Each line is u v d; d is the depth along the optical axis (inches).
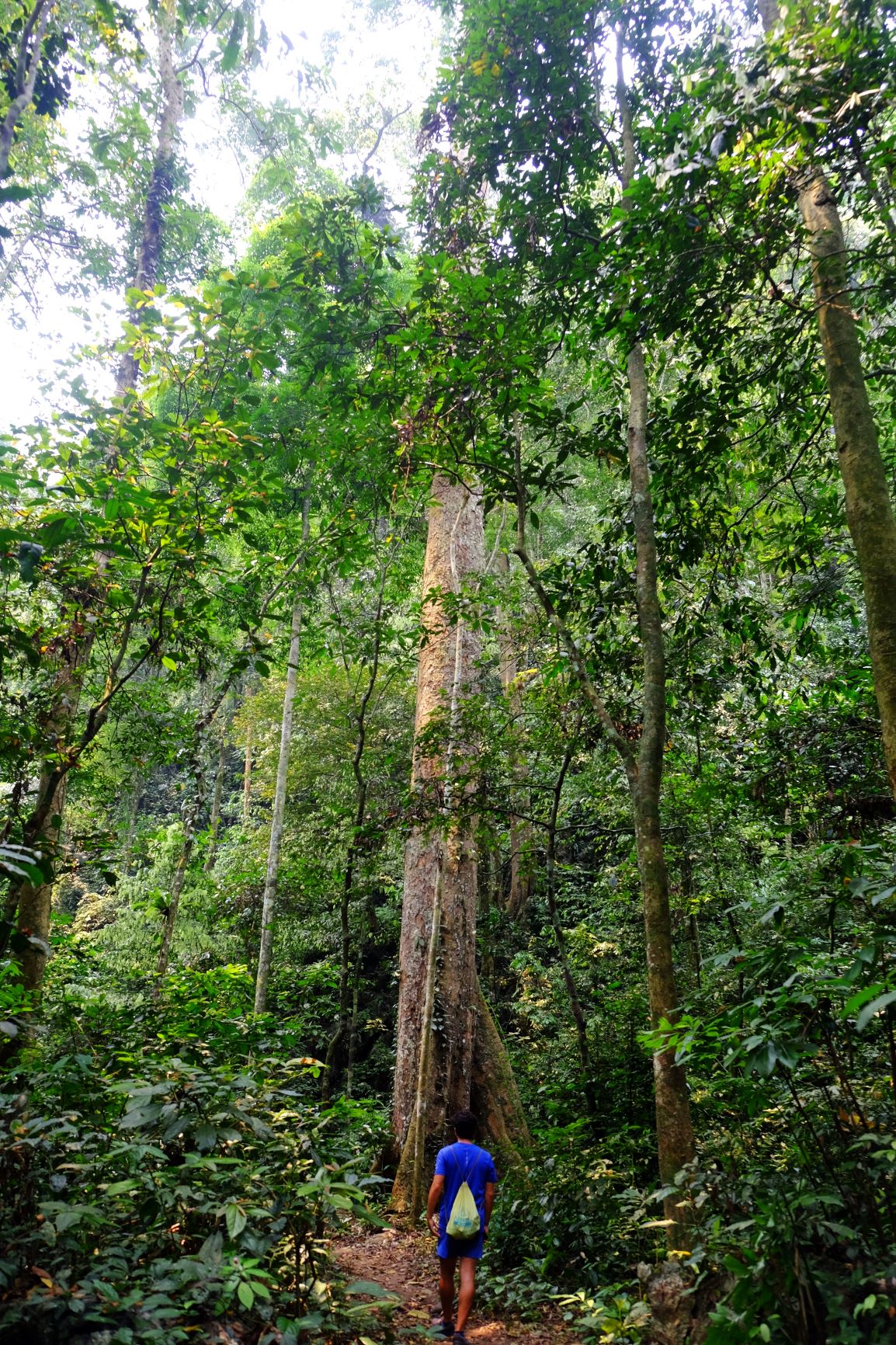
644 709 197.0
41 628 230.1
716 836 357.1
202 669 268.2
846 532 284.7
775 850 347.3
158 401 374.9
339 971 464.4
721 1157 149.4
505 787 326.3
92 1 255.3
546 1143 259.3
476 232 292.2
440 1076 334.6
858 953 116.7
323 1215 133.3
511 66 259.1
